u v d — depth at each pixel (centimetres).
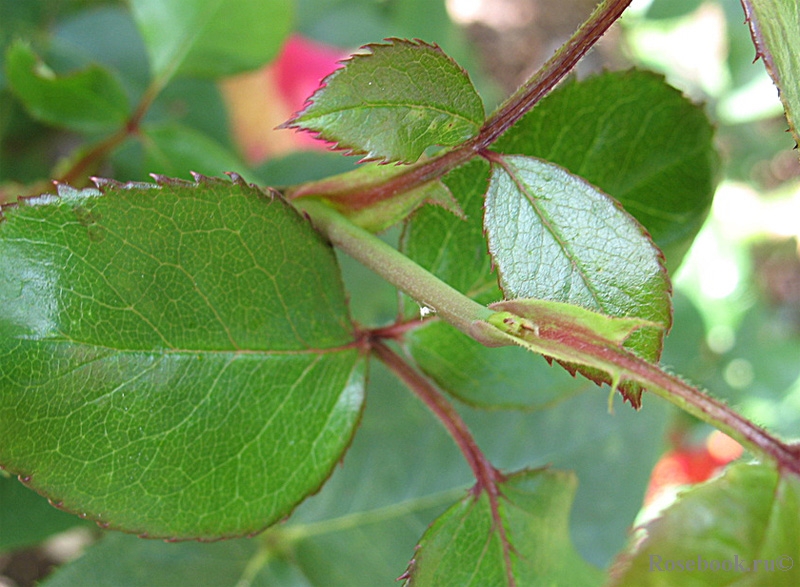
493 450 30
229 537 22
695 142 23
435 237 23
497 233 21
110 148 27
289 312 22
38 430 20
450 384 23
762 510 19
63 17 35
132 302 21
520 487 22
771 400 48
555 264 21
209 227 21
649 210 24
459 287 23
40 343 20
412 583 22
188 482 21
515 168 21
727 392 48
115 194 21
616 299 21
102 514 21
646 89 23
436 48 20
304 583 27
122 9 36
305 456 22
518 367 23
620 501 30
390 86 20
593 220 21
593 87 23
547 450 30
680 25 48
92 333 21
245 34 27
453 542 22
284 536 27
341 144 20
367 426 29
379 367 30
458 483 29
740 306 50
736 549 19
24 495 27
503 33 63
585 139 23
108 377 21
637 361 20
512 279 21
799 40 20
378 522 28
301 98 40
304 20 40
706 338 47
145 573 26
